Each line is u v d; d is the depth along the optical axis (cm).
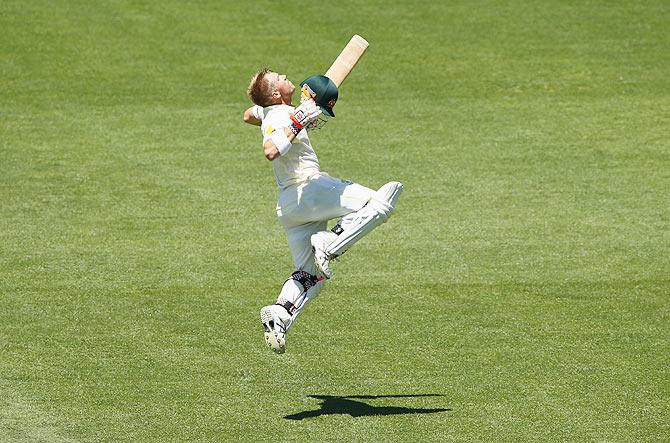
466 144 5456
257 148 5391
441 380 3152
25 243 4266
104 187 4884
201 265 4081
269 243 4319
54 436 2773
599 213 4644
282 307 2864
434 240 4350
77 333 3466
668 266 4094
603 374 3191
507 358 3306
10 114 5725
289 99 2986
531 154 5331
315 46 6638
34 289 3831
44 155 5238
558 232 4438
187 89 6100
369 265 4094
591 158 5284
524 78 6291
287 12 7156
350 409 2958
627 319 3616
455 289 3875
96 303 3716
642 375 3184
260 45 6656
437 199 4797
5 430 2798
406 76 6306
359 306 3716
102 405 2961
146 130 5578
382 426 2856
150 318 3597
